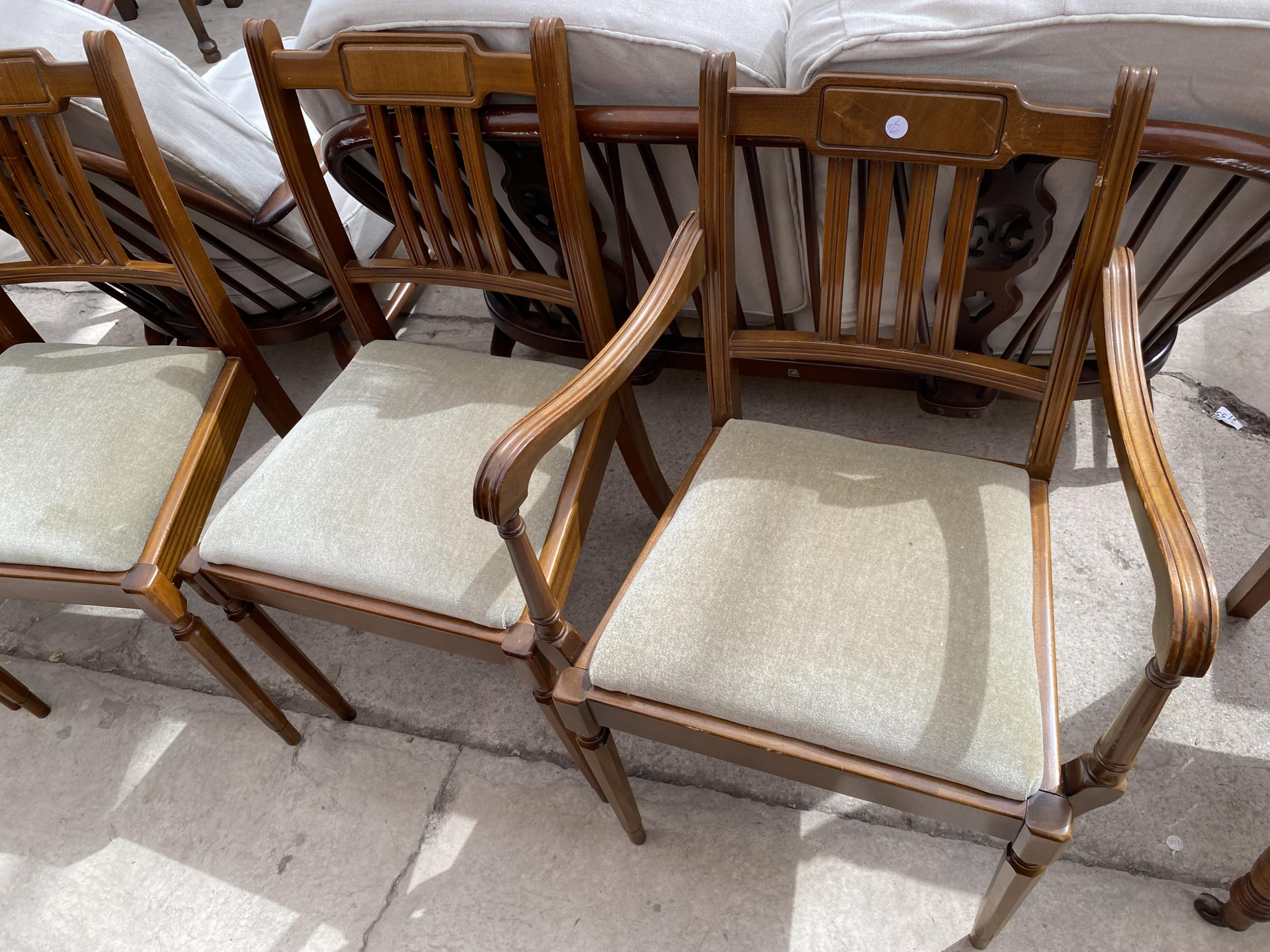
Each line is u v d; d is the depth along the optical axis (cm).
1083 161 94
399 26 96
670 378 170
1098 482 140
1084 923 100
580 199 96
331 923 112
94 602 103
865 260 90
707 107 83
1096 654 121
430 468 99
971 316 116
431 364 113
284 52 98
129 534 101
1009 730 71
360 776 125
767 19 99
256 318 166
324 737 130
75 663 144
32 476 105
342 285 117
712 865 110
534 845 115
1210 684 117
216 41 306
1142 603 125
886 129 80
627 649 82
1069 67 83
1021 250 101
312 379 186
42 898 118
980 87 75
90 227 113
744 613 81
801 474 93
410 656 138
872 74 83
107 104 98
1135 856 104
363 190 123
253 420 181
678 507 95
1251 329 158
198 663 142
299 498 99
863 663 76
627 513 150
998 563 83
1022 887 77
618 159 106
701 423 161
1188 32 78
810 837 111
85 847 122
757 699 77
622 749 122
